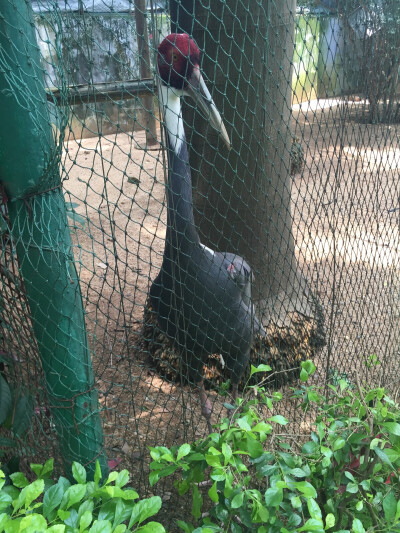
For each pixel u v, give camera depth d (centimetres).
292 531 178
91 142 939
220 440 196
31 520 147
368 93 299
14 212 186
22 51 168
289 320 355
